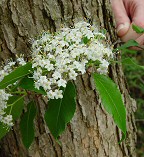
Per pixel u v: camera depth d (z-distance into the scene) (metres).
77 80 0.33
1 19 0.32
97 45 0.27
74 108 0.26
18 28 0.32
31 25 0.32
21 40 0.32
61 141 0.34
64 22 0.33
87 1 0.33
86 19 0.33
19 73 0.25
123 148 0.38
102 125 0.35
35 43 0.28
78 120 0.34
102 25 0.35
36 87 0.25
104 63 0.27
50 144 0.34
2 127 0.29
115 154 0.37
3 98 0.27
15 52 0.33
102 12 0.35
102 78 0.27
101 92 0.26
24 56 0.33
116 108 0.26
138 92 0.68
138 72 0.59
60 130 0.27
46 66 0.25
